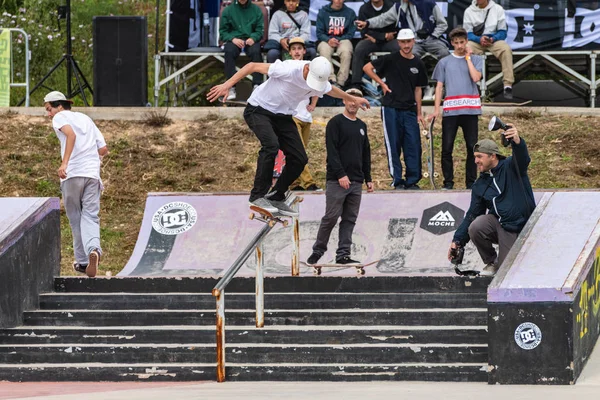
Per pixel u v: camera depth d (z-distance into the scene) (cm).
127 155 3762
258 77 3978
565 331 1891
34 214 2455
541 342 1902
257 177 2200
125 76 3984
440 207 2912
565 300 1889
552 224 2244
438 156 3694
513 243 2283
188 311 2325
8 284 2330
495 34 3894
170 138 3875
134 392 1908
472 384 1945
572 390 1822
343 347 2092
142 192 3588
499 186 2302
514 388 1866
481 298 2295
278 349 2106
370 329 2156
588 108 3881
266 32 4134
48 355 2192
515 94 4391
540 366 1903
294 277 2442
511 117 3891
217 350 2038
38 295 2459
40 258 2489
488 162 2311
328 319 2255
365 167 2606
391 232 2881
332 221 2533
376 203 2964
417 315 2228
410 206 2938
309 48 3900
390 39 3838
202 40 4428
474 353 2050
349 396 1780
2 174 3647
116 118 3984
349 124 2550
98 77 3991
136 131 3912
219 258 2912
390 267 2777
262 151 2186
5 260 2317
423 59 4025
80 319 2358
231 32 3959
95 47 3988
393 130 3114
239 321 2289
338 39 3906
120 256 3247
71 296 2442
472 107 3103
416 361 2067
